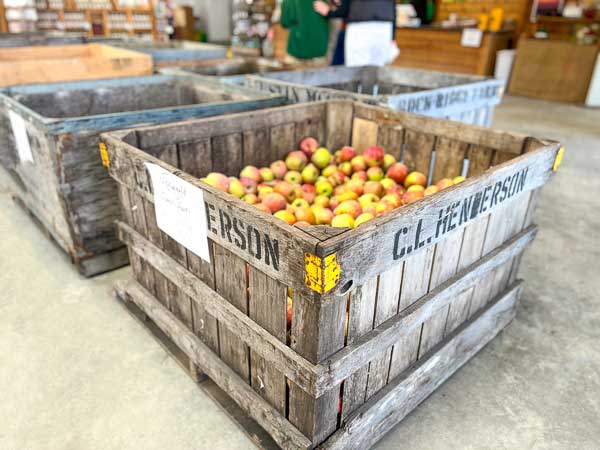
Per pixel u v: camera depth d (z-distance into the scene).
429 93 2.94
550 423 1.74
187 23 12.68
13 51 4.20
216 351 1.70
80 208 2.40
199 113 2.50
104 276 2.58
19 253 2.76
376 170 2.40
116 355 2.00
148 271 2.01
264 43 10.48
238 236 1.32
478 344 2.01
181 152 2.16
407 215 1.27
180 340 1.84
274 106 2.72
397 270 1.36
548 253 3.01
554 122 6.52
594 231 3.34
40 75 3.44
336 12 4.08
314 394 1.23
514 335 2.23
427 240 1.39
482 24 8.48
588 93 7.70
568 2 8.23
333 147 2.78
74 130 2.23
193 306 1.74
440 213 1.39
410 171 2.47
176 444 1.60
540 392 1.88
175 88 3.47
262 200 2.00
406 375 1.61
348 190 2.31
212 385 1.82
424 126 2.33
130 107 3.32
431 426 1.70
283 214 1.83
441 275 1.58
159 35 8.35
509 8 8.94
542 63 8.12
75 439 1.61
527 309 2.43
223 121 2.25
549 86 8.16
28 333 2.11
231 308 1.48
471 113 3.41
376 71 4.22
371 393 1.50
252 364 1.51
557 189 4.11
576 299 2.54
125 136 1.93
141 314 2.22
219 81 3.12
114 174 1.91
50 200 2.54
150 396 1.80
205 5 14.37
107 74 3.67
